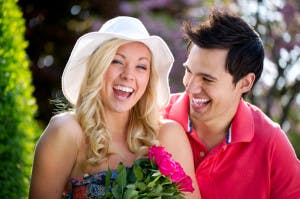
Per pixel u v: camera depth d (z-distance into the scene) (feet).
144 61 10.03
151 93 10.39
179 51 27.30
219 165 10.78
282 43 26.13
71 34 30.50
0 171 12.40
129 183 9.29
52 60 30.55
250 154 10.84
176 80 27.27
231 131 10.75
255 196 10.89
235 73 10.37
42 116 29.68
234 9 26.45
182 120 10.89
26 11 30.37
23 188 12.91
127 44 9.90
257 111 11.43
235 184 10.84
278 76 26.61
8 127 12.72
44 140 10.00
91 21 30.63
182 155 10.53
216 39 10.22
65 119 10.09
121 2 29.43
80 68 10.39
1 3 13.07
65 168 10.02
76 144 10.03
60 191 10.05
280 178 10.95
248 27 10.59
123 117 10.31
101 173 9.80
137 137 10.30
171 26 28.09
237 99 10.75
